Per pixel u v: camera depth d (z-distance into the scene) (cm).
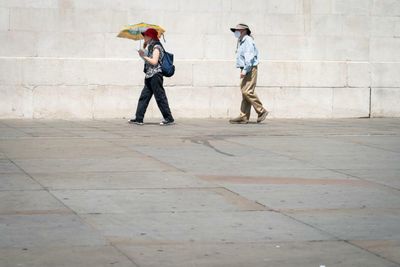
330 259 1019
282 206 1348
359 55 3262
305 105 3206
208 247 1076
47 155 1925
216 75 3105
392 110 3297
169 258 1016
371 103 3275
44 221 1214
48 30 2967
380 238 1132
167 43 3086
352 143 2258
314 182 1591
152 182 1564
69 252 1038
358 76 3256
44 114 2973
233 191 1477
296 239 1123
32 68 2952
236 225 1205
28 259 1001
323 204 1370
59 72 2973
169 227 1188
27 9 2950
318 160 1897
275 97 3178
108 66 3009
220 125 2812
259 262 1002
